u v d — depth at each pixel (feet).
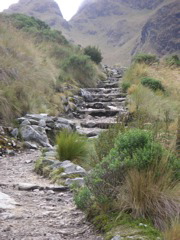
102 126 28.76
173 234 8.43
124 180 10.69
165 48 420.36
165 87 42.88
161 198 9.84
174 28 426.92
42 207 11.55
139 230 8.73
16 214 10.58
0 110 24.07
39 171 16.74
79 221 10.23
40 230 9.49
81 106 37.81
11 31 38.27
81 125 31.22
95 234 9.29
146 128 17.16
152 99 33.96
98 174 10.91
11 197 12.37
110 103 38.75
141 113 22.91
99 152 16.31
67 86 40.37
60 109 33.42
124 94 42.04
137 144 11.52
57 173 15.70
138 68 50.60
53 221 10.23
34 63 34.40
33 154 20.72
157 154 10.77
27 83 29.96
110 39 521.65
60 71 43.55
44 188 13.84
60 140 18.69
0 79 27.02
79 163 18.06
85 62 50.01
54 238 8.98
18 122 24.54
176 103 34.94
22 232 9.27
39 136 23.11
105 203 10.14
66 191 13.80
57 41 64.18
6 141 21.26
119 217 9.58
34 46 41.63
